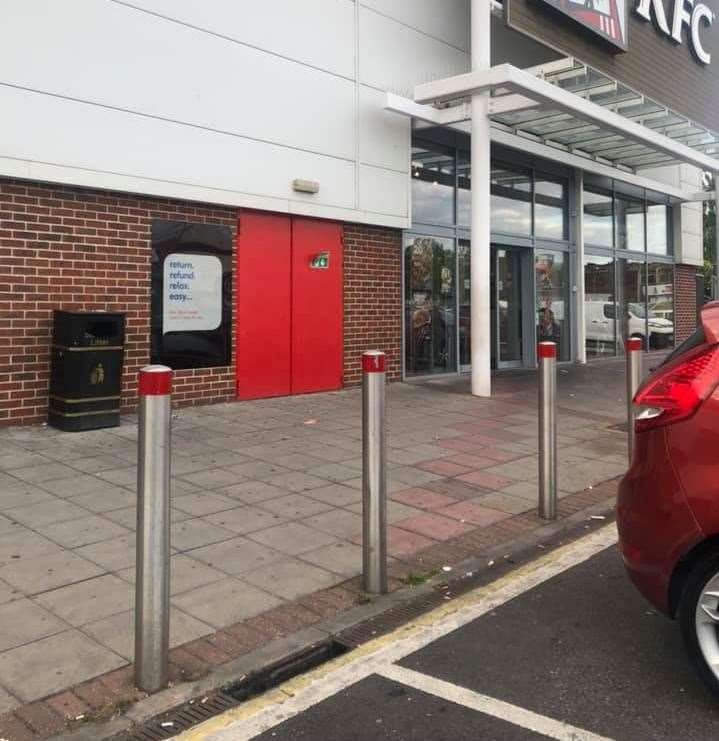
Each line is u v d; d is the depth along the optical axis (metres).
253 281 9.80
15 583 4.28
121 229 8.44
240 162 9.41
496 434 8.74
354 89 10.79
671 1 14.23
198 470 6.73
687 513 3.16
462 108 10.98
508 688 3.36
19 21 7.48
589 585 4.57
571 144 14.52
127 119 8.31
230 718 3.13
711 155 16.67
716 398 3.18
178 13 8.73
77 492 5.91
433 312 12.73
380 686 3.39
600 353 17.22
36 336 7.82
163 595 3.31
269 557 4.84
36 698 3.20
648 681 3.42
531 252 15.10
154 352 8.80
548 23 11.08
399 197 11.53
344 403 9.98
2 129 7.40
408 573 4.71
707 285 26.61
